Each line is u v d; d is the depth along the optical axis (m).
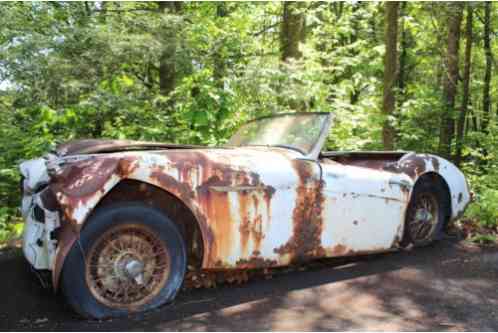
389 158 4.71
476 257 4.03
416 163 4.18
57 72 5.59
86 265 2.54
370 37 13.70
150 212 2.74
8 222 5.23
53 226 2.62
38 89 5.62
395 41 8.38
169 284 2.81
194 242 3.01
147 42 6.21
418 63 13.51
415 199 4.20
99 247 2.62
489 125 7.96
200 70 6.48
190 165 2.87
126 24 6.64
